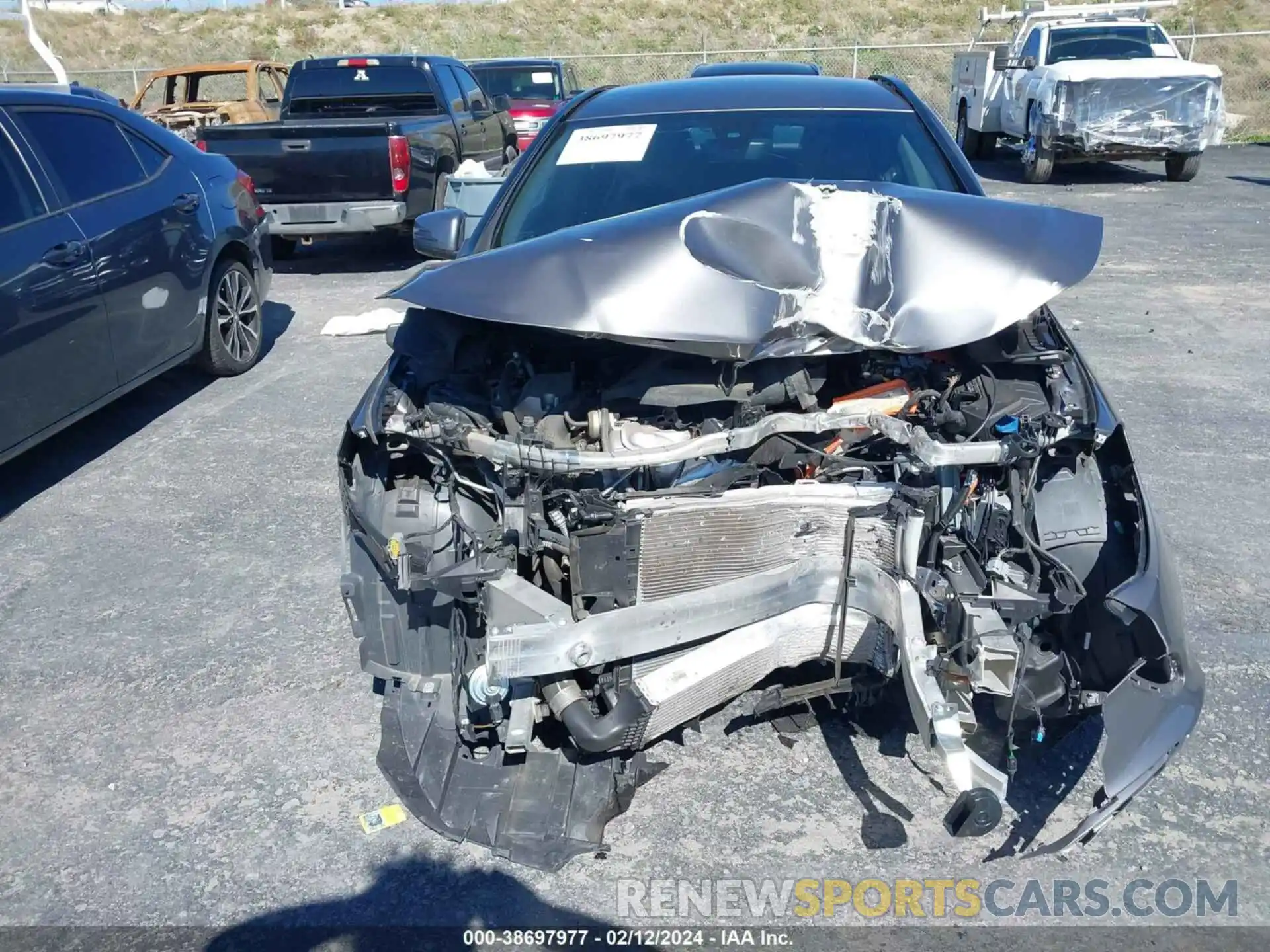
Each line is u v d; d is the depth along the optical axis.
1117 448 2.89
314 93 11.62
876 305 2.75
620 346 3.01
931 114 4.25
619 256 2.84
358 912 2.66
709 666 2.72
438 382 2.97
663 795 3.02
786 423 2.78
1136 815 2.91
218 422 6.16
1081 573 2.85
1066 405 2.79
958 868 2.74
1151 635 2.58
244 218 6.98
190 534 4.76
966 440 2.79
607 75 26.06
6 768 3.24
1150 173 15.66
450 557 2.88
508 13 33.94
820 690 2.98
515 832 2.78
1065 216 3.12
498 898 2.69
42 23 33.78
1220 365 6.62
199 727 3.40
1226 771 3.07
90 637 3.94
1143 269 9.24
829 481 2.82
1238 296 8.26
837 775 3.08
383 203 9.74
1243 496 4.81
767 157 3.94
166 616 4.07
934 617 2.68
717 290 2.74
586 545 2.65
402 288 2.94
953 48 25.17
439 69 11.62
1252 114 20.95
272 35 33.66
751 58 25.62
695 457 2.69
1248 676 3.47
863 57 25.28
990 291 2.80
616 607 2.70
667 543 2.66
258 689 3.60
